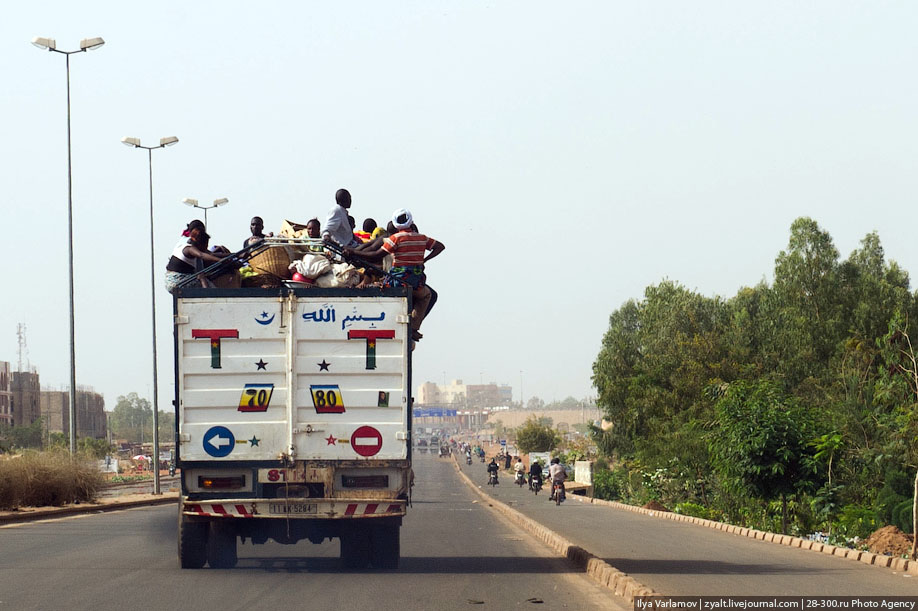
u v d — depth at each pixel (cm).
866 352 10538
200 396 2861
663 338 15188
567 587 2684
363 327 2895
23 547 3912
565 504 10325
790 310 13625
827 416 6638
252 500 2844
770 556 3753
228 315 2878
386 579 2805
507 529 5591
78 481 7569
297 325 2886
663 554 3772
